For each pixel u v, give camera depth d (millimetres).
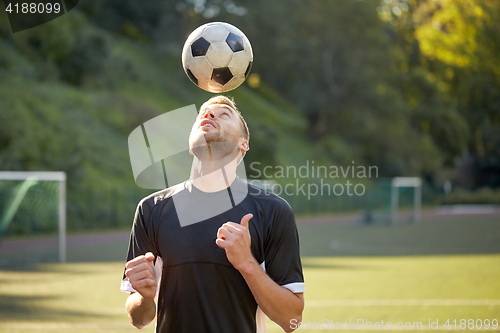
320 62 43781
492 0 45969
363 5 42844
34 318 6258
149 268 1940
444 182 47344
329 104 43594
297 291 2023
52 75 27156
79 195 20578
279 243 2051
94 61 29797
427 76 47500
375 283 8805
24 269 11102
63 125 22906
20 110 21516
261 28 42531
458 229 23531
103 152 23609
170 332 2006
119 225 21375
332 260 12477
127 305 2127
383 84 44438
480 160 50094
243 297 2010
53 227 18469
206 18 42781
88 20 39062
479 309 6559
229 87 2586
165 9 41812
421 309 6605
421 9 49125
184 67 2600
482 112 49438
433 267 10891
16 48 26141
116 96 27562
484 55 47594
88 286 8797
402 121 44188
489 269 10492
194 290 1979
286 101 45906
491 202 43125
